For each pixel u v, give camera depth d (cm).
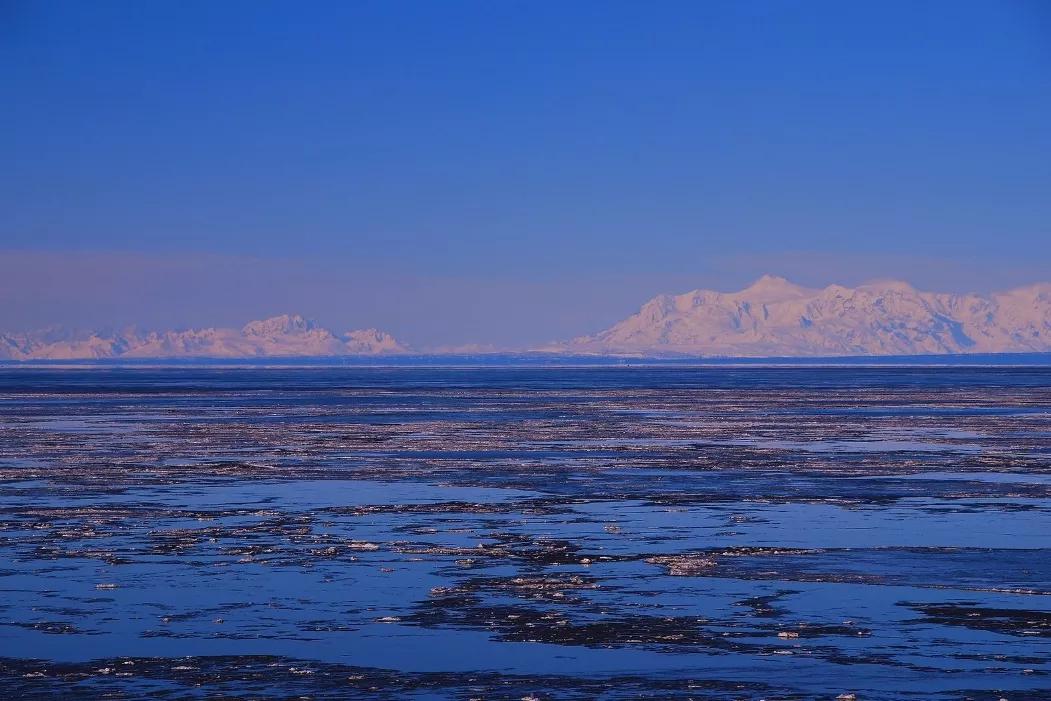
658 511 3566
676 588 2408
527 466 4953
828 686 1761
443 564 2670
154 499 3850
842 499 3850
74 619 2158
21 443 6197
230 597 2331
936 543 2950
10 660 1898
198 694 1738
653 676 1814
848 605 2253
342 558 2747
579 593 2366
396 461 5175
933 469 4806
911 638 2016
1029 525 3262
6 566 2641
